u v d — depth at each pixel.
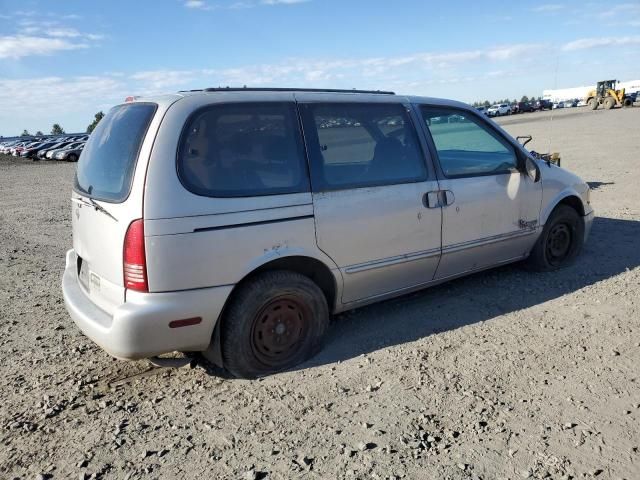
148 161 3.22
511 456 2.69
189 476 2.67
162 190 3.20
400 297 5.02
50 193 17.92
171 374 3.76
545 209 5.27
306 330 3.81
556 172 5.43
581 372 3.48
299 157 3.72
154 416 3.23
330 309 4.11
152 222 3.16
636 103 62.66
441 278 4.68
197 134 3.37
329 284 3.96
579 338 3.97
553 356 3.71
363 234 3.97
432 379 3.48
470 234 4.67
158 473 2.70
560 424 2.93
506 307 4.66
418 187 4.28
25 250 8.27
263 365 3.65
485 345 3.94
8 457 2.88
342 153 3.95
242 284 3.52
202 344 3.46
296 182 3.68
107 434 3.06
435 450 2.77
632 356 3.65
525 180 5.06
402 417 3.07
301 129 3.78
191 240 3.25
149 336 3.21
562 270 5.58
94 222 3.54
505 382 3.40
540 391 3.28
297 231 3.64
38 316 5.10
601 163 14.31
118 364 3.96
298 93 3.89
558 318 4.36
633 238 6.66
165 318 3.22
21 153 49.09
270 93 3.77
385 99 4.32
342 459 2.73
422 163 4.38
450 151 4.61
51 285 6.17
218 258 3.34
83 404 3.40
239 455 2.81
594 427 2.89
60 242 8.87
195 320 3.32
